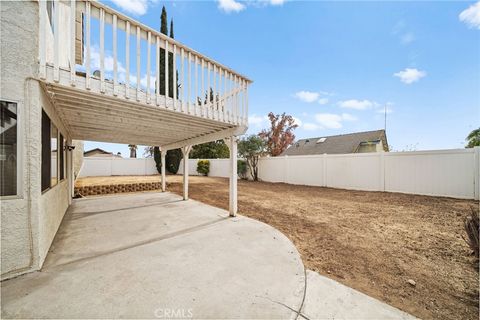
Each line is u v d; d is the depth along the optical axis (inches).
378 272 105.8
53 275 97.7
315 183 469.7
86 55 113.7
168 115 170.4
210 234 160.6
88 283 91.3
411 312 76.2
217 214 225.1
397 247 136.9
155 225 183.9
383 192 354.0
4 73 90.8
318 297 84.4
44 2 100.4
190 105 169.0
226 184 507.2
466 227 124.1
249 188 437.1
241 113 215.3
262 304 78.8
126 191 395.9
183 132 257.0
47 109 123.1
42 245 108.1
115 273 100.6
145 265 109.2
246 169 642.8
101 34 119.7
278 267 108.1
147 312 73.2
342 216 216.4
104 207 257.1
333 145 796.6
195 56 173.0
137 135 282.7
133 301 79.1
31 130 97.6
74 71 108.8
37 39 98.6
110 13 123.7
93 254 122.8
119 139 321.7
